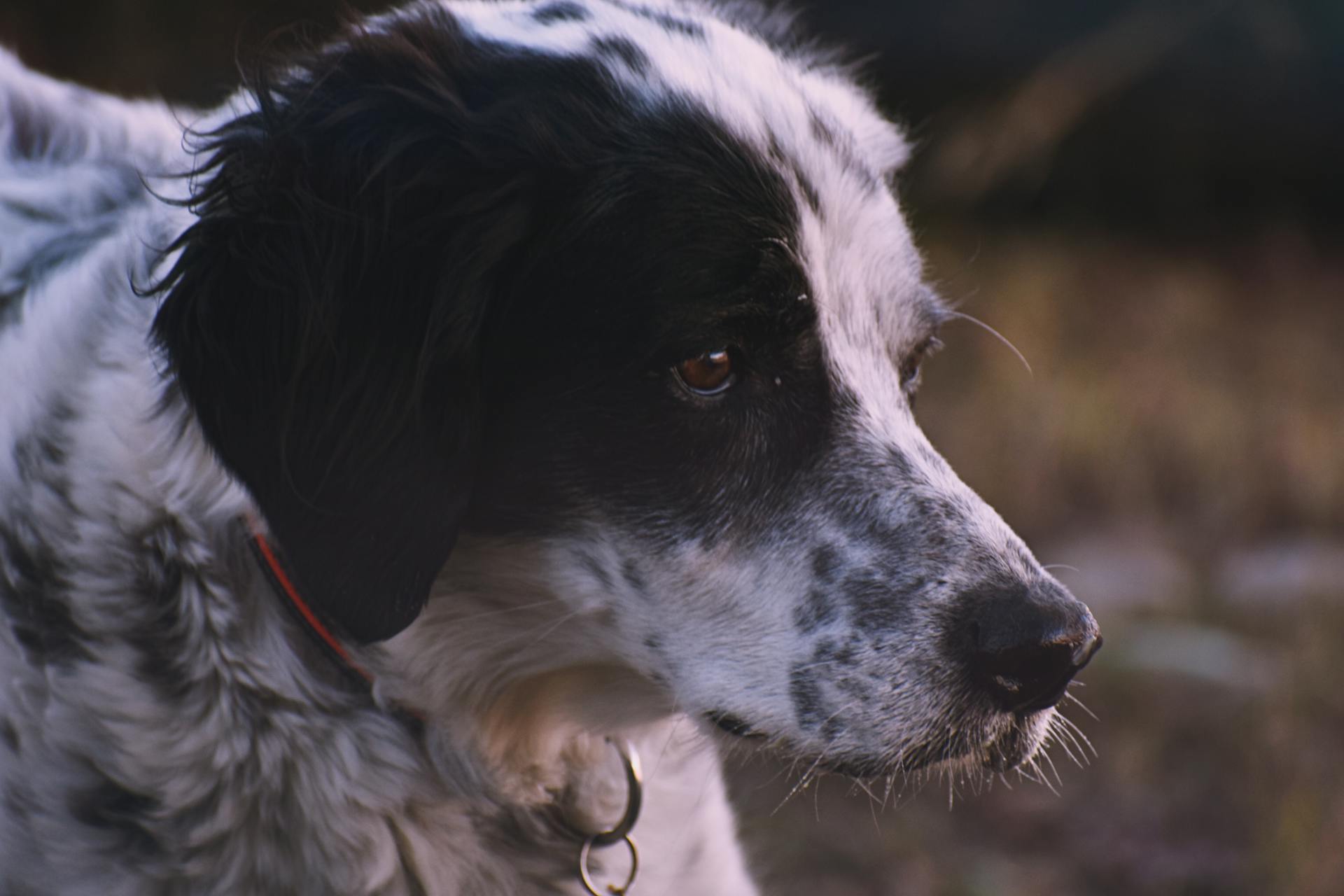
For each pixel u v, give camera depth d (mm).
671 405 3193
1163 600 7840
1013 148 9578
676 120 3289
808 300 3254
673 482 3221
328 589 3166
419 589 3172
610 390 3195
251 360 3213
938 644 3154
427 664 3375
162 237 3531
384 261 3227
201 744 3225
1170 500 9305
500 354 3242
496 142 3270
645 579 3275
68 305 3520
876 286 3406
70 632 3260
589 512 3254
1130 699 6797
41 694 3275
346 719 3299
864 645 3193
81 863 3258
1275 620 7648
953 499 3260
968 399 9680
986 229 14172
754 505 3254
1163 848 5785
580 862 3488
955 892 5500
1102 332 12086
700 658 3301
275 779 3248
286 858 3275
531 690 3502
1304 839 5422
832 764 3244
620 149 3252
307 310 3188
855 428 3301
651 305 3172
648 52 3441
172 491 3244
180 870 3240
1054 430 9375
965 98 13656
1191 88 14945
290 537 3168
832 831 5812
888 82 13680
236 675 3232
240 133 3412
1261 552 8672
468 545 3342
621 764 3703
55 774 3260
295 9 8055
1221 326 12938
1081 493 9117
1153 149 15352
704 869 3781
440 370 3193
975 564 3178
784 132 3363
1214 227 15883
